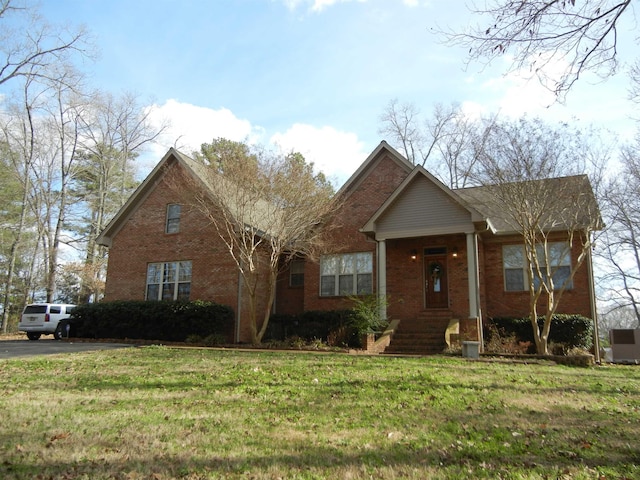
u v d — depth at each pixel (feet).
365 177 64.39
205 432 16.38
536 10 17.69
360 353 44.34
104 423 17.39
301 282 67.62
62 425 17.06
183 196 61.52
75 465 12.97
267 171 53.98
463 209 50.88
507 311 56.18
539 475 12.67
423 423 17.92
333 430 16.83
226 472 12.58
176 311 58.95
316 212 54.95
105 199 114.93
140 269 68.54
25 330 72.28
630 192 58.49
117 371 31.22
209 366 33.50
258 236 59.77
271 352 44.11
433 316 56.08
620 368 39.58
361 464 13.24
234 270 61.82
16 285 115.96
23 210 99.60
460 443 15.46
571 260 54.24
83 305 65.57
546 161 46.80
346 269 61.98
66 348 48.70
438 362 36.65
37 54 79.56
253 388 24.81
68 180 106.83
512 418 18.99
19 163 101.86
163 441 15.26
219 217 58.34
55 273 105.70
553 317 50.85
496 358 41.06
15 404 20.53
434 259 58.29
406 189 53.52
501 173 47.06
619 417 19.49
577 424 18.26
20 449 14.32
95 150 110.01
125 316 61.77
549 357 40.78
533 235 46.55
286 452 14.25
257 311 63.10
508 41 18.62
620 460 14.08
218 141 94.84
